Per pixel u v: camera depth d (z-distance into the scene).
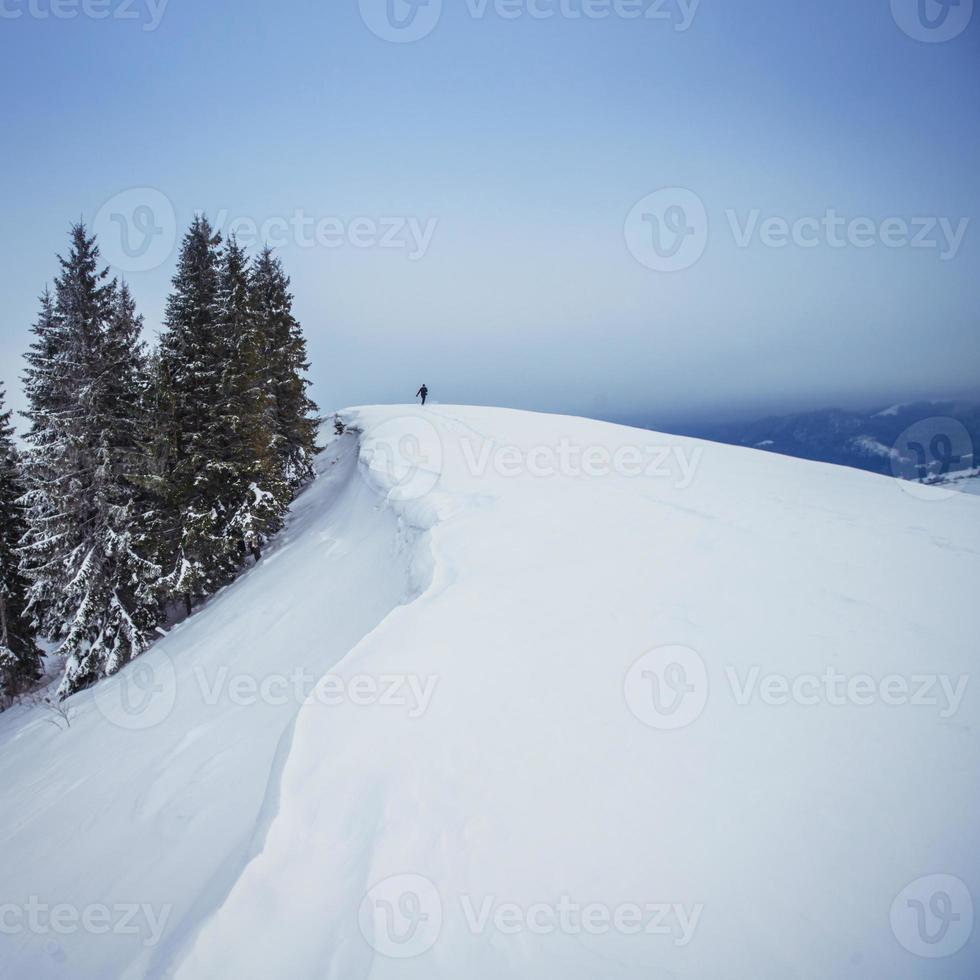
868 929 2.65
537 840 3.17
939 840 3.09
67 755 9.22
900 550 7.51
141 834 5.59
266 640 10.22
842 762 3.67
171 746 7.47
